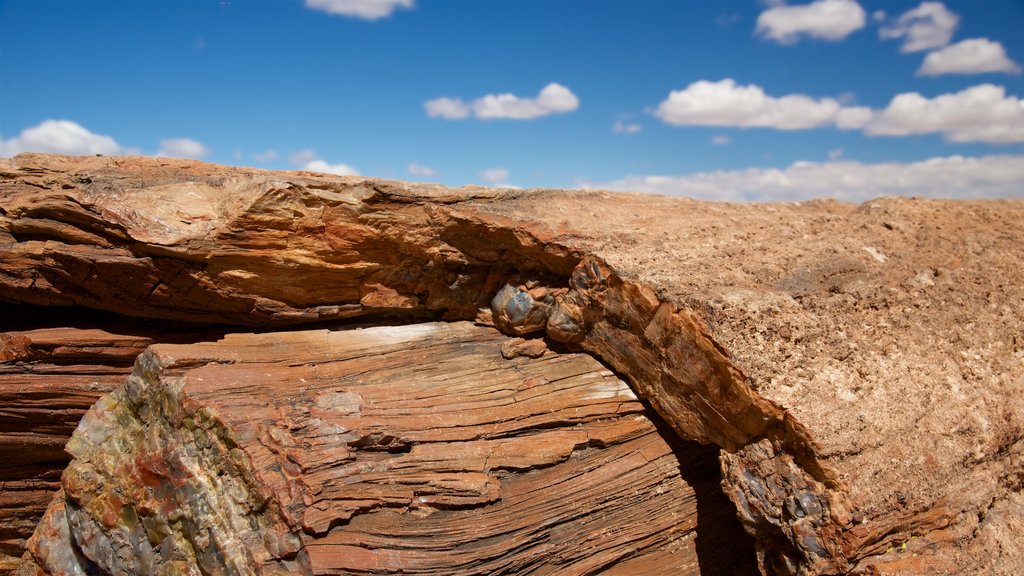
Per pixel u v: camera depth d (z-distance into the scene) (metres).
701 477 10.66
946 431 9.02
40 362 11.08
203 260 10.88
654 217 13.67
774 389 8.83
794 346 9.52
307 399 10.11
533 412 10.53
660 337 10.26
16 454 11.45
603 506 9.80
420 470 9.35
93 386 11.21
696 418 9.96
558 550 9.28
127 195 10.79
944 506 8.41
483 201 12.68
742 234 13.02
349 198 11.42
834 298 10.59
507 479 9.72
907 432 8.84
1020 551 8.42
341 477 8.92
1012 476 9.26
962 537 8.34
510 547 8.92
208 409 9.39
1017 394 9.93
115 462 10.37
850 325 10.17
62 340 11.05
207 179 11.70
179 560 9.30
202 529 9.06
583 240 11.66
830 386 9.09
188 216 10.95
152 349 10.47
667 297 10.05
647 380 10.78
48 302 11.14
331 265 11.62
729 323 9.50
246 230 10.88
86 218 10.61
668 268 10.95
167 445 9.71
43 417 11.12
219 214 11.09
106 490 10.24
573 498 9.68
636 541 9.84
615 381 11.33
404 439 9.60
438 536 8.75
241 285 11.26
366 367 11.28
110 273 10.85
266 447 9.09
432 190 12.14
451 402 10.49
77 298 11.16
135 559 9.82
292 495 8.58
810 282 11.03
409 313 12.74
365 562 8.27
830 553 8.08
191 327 11.94
